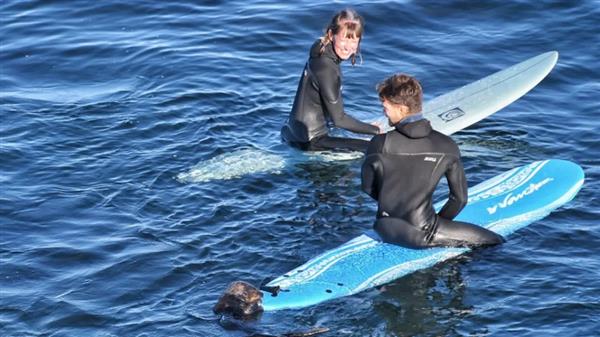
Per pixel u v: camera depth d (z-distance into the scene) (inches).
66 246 1259.8
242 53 1836.9
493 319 1105.4
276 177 1419.8
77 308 1135.6
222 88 1704.0
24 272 1208.8
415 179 1211.9
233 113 1620.3
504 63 1819.6
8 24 1971.0
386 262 1203.2
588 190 1363.2
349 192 1382.9
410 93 1191.6
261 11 1987.0
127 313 1125.7
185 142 1520.7
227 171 1432.1
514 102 1663.4
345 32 1448.1
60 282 1188.5
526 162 1464.1
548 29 1923.0
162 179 1413.6
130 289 1170.6
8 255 1244.5
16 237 1284.4
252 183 1401.3
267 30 1914.4
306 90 1507.1
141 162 1461.6
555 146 1517.0
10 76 1787.6
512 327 1091.3
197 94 1678.2
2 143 1515.7
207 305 1133.1
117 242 1263.5
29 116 1608.0
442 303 1136.2
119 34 1924.2
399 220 1225.4
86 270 1210.6
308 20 1950.1
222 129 1563.7
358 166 1454.2
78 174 1433.3
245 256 1226.6
